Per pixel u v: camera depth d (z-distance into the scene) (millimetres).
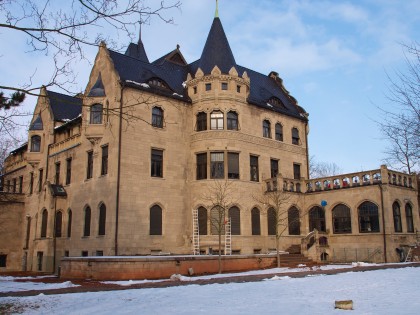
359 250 33562
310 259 32438
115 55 34531
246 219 34188
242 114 35969
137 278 22281
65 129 38906
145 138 32156
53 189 36219
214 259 25656
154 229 31594
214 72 35219
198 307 11688
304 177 40750
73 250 33750
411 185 35688
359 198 34156
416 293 14023
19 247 42156
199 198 33594
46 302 13445
